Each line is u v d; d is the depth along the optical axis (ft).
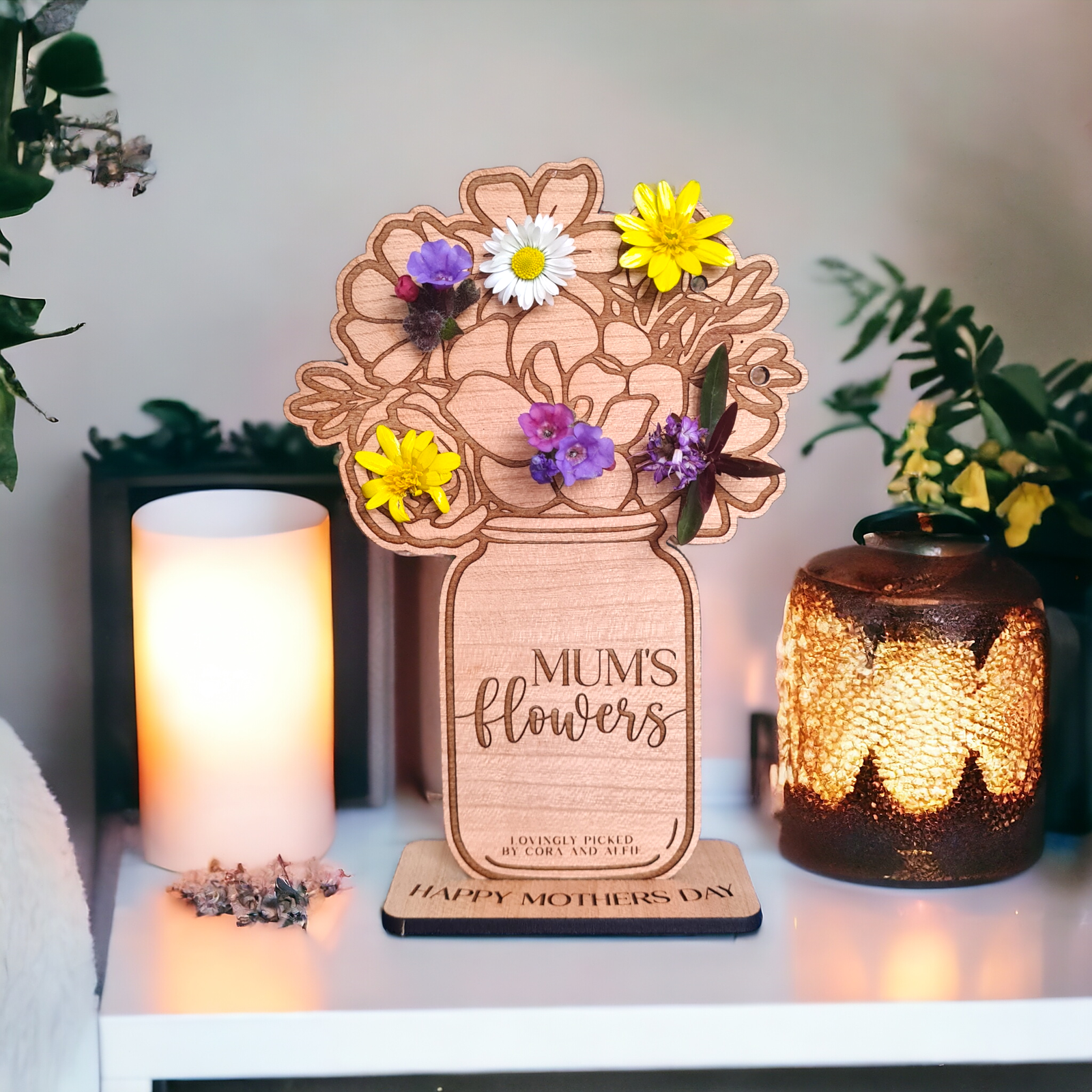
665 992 1.90
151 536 2.19
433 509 2.09
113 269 2.46
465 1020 1.84
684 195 2.02
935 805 2.16
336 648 2.55
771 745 2.66
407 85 2.44
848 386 2.57
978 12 2.45
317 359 2.52
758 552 2.63
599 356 2.06
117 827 2.56
